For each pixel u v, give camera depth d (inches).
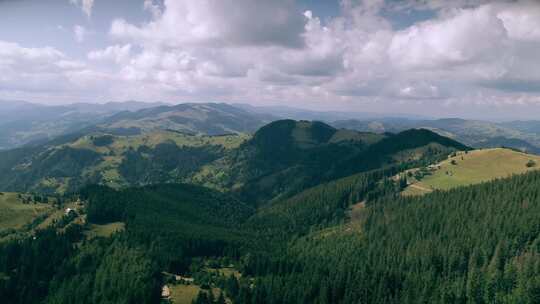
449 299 7746.1
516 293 7431.1
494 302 7504.9
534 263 7849.4
